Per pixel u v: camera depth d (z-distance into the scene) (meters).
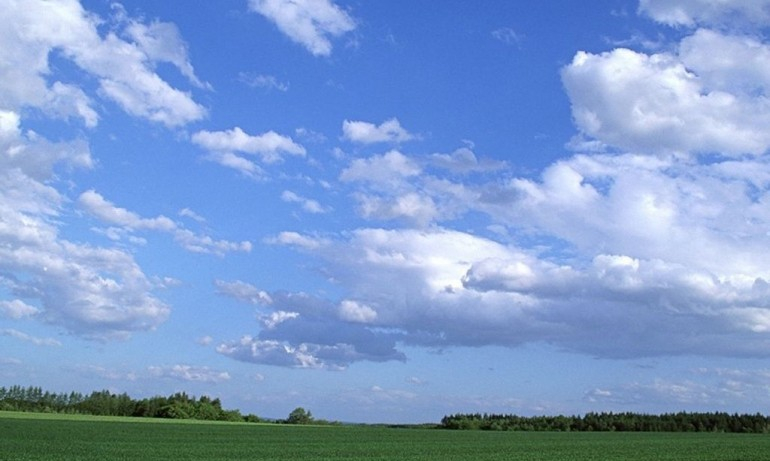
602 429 142.25
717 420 140.75
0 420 81.50
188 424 96.44
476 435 91.81
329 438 74.00
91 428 74.62
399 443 67.50
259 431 84.62
